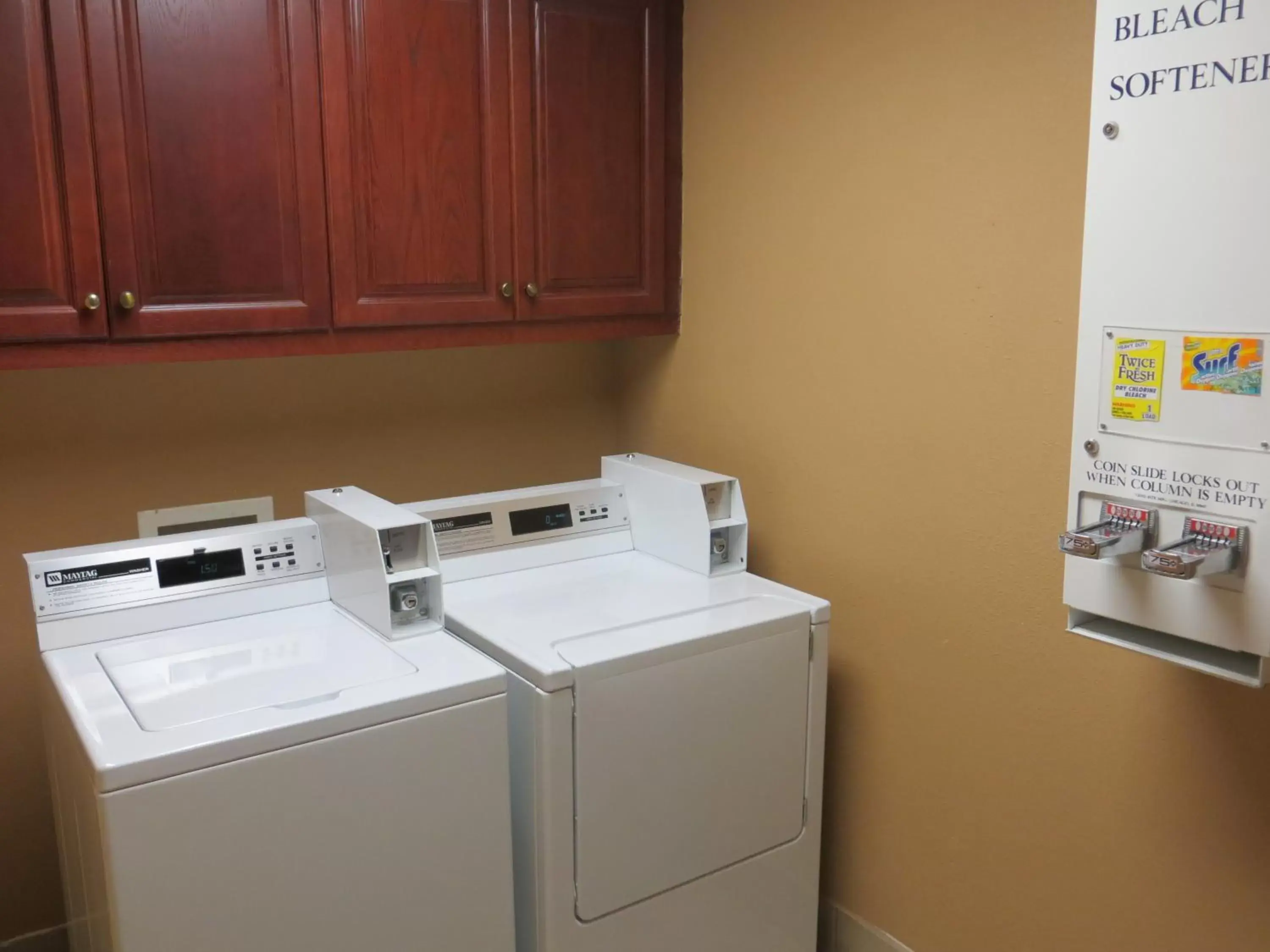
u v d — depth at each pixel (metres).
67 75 1.71
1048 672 1.83
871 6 1.96
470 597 2.02
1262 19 1.19
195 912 1.41
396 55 2.02
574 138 2.26
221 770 1.40
